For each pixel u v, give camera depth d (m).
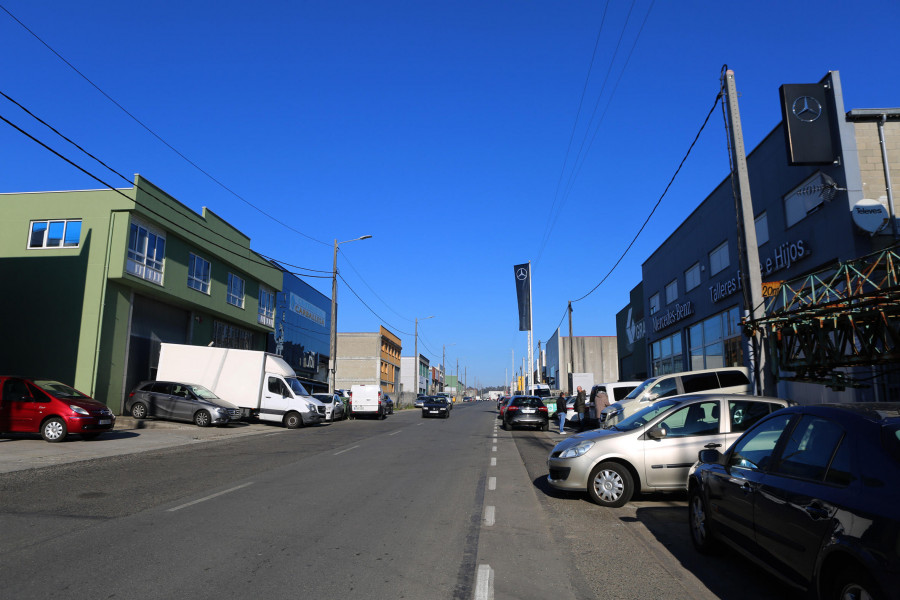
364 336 77.94
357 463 13.47
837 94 15.04
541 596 4.99
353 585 5.12
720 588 5.24
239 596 4.80
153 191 26.42
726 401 8.93
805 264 16.48
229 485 10.20
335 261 35.28
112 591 4.87
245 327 38.59
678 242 28.55
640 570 5.73
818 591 3.80
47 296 24.73
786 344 10.72
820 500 3.93
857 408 4.34
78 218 25.19
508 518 7.89
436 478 11.29
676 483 8.60
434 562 5.84
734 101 12.62
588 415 25.20
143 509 8.10
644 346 36.53
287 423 26.80
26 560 5.67
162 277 27.62
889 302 8.15
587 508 8.58
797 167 16.84
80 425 16.23
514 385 96.69
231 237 34.19
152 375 28.34
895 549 3.17
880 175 14.61
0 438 16.98
